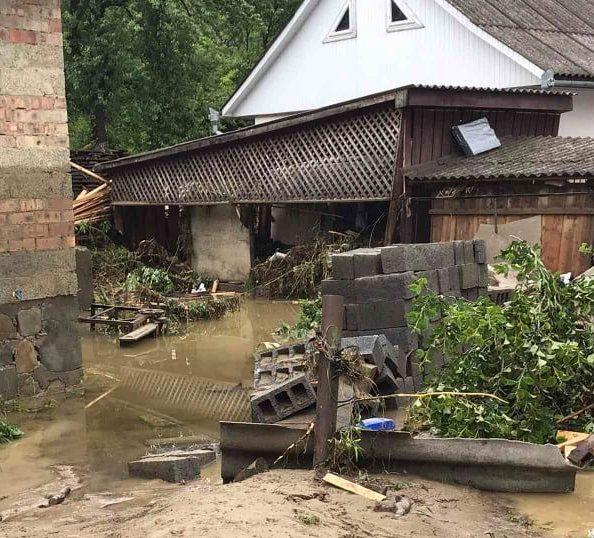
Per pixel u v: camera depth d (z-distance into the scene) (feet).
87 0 76.95
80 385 27.20
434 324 23.59
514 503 14.99
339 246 43.37
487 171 36.19
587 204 33.14
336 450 15.70
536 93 42.55
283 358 24.23
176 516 13.09
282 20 93.30
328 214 47.52
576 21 58.90
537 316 18.43
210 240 53.57
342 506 13.97
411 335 22.33
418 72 55.98
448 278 24.66
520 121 44.06
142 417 24.07
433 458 15.79
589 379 19.25
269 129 45.70
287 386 19.06
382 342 20.62
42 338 25.98
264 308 43.83
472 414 17.21
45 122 25.53
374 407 19.15
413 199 39.50
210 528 12.05
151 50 78.79
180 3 82.58
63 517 15.43
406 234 39.68
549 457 15.23
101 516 15.33
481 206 36.83
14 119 24.66
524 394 17.31
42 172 25.52
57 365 26.48
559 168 33.94
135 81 79.51
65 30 78.54
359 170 41.63
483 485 15.56
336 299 16.26
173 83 79.77
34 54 25.05
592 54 51.78
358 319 22.59
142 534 12.53
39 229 25.57
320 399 15.93
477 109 41.70
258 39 99.35
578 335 19.34
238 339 36.65
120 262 52.31
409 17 55.98
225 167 49.34
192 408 25.11
